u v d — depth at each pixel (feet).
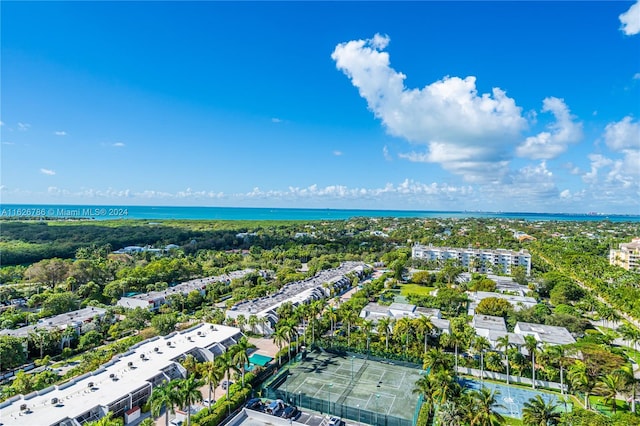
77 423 244.83
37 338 385.91
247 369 357.41
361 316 497.05
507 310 501.97
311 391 324.39
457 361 365.20
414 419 275.59
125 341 400.26
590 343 374.43
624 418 255.29
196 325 437.17
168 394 237.86
